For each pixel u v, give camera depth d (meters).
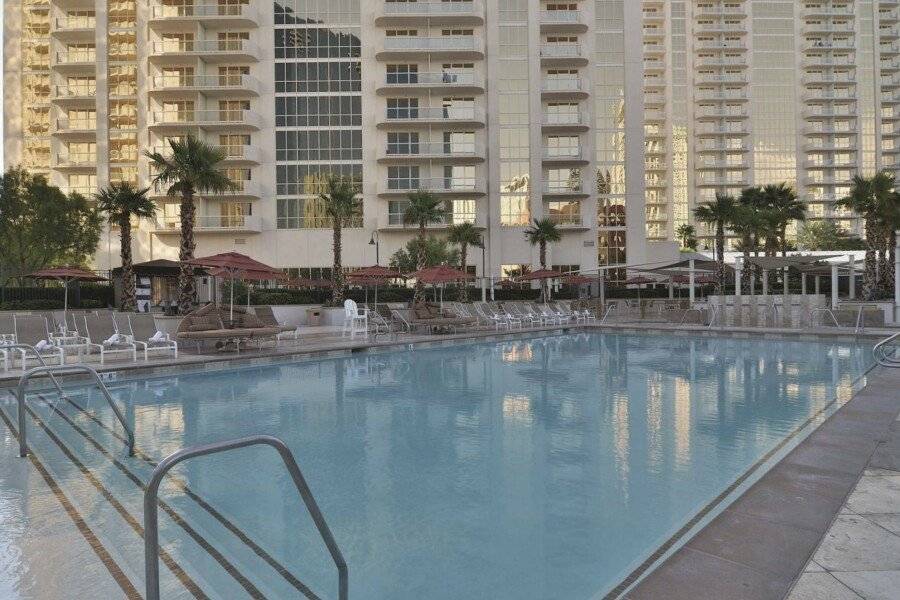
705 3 82.69
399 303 36.31
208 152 22.39
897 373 9.96
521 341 18.88
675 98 82.94
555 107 46.78
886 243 32.19
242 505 4.35
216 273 16.02
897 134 82.75
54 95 45.56
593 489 4.66
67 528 3.89
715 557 2.96
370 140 45.53
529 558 3.46
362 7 45.47
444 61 45.59
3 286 28.17
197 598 2.97
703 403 8.19
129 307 25.66
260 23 45.31
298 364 13.17
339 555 2.71
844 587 2.63
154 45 44.06
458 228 40.06
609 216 46.91
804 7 81.88
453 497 4.53
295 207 45.56
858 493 3.87
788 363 12.45
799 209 42.72
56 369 5.72
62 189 46.03
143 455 5.71
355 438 6.39
